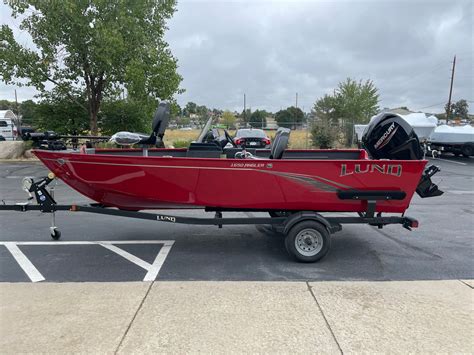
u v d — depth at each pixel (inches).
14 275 171.9
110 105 757.9
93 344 115.3
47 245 215.6
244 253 205.6
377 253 206.8
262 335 120.3
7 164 617.9
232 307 138.7
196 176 186.9
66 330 122.8
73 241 223.5
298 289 155.2
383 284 161.6
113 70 693.9
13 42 669.3
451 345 116.4
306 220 187.5
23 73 679.1
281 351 112.1
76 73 711.1
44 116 746.8
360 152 246.1
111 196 202.5
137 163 186.2
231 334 120.6
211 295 148.7
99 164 189.3
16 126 1205.7
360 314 134.6
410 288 157.5
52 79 710.5
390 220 197.2
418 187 203.5
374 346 115.4
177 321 128.3
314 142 876.0
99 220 273.0
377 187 188.4
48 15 641.6
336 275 175.2
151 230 248.4
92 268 181.2
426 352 112.9
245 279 169.6
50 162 197.2
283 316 132.5
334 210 195.5
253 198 190.4
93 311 135.3
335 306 140.4
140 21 716.0
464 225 265.9
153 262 190.2
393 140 199.0
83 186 200.8
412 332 123.3
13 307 138.3
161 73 683.4
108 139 237.8
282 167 183.8
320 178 185.8
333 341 117.7
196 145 230.2
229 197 190.9
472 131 734.5
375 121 204.7
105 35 619.5
